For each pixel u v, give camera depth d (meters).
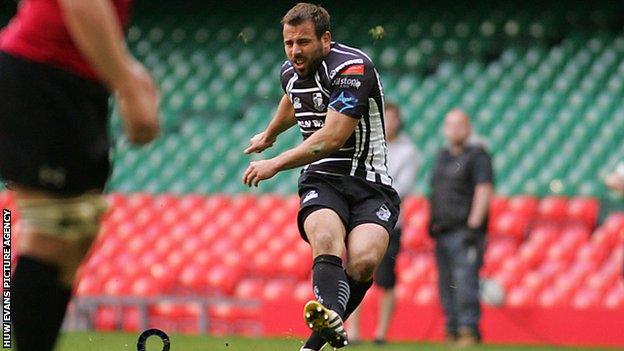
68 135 10.01
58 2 9.85
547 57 62.69
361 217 18.70
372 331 39.59
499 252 44.12
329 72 18.47
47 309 10.25
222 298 42.78
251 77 67.69
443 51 66.56
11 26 10.41
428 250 44.88
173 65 69.94
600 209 47.84
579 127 56.22
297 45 18.45
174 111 67.06
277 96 66.00
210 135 62.53
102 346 30.61
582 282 41.50
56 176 9.98
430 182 35.75
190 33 71.56
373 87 18.72
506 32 66.00
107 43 9.05
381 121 19.16
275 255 46.56
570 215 46.19
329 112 18.23
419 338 39.19
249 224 49.12
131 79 9.16
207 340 35.31
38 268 10.16
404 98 61.84
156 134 9.42
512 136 56.75
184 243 49.31
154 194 57.12
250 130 62.22
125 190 59.94
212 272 46.44
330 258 18.00
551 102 58.75
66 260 10.29
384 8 69.94
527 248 43.81
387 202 19.02
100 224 10.46
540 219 46.34
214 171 59.88
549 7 66.19
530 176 53.34
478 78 62.03
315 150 17.97
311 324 17.38
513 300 41.38
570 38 63.25
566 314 38.47
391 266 35.28
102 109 10.30
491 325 39.09
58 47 9.94
